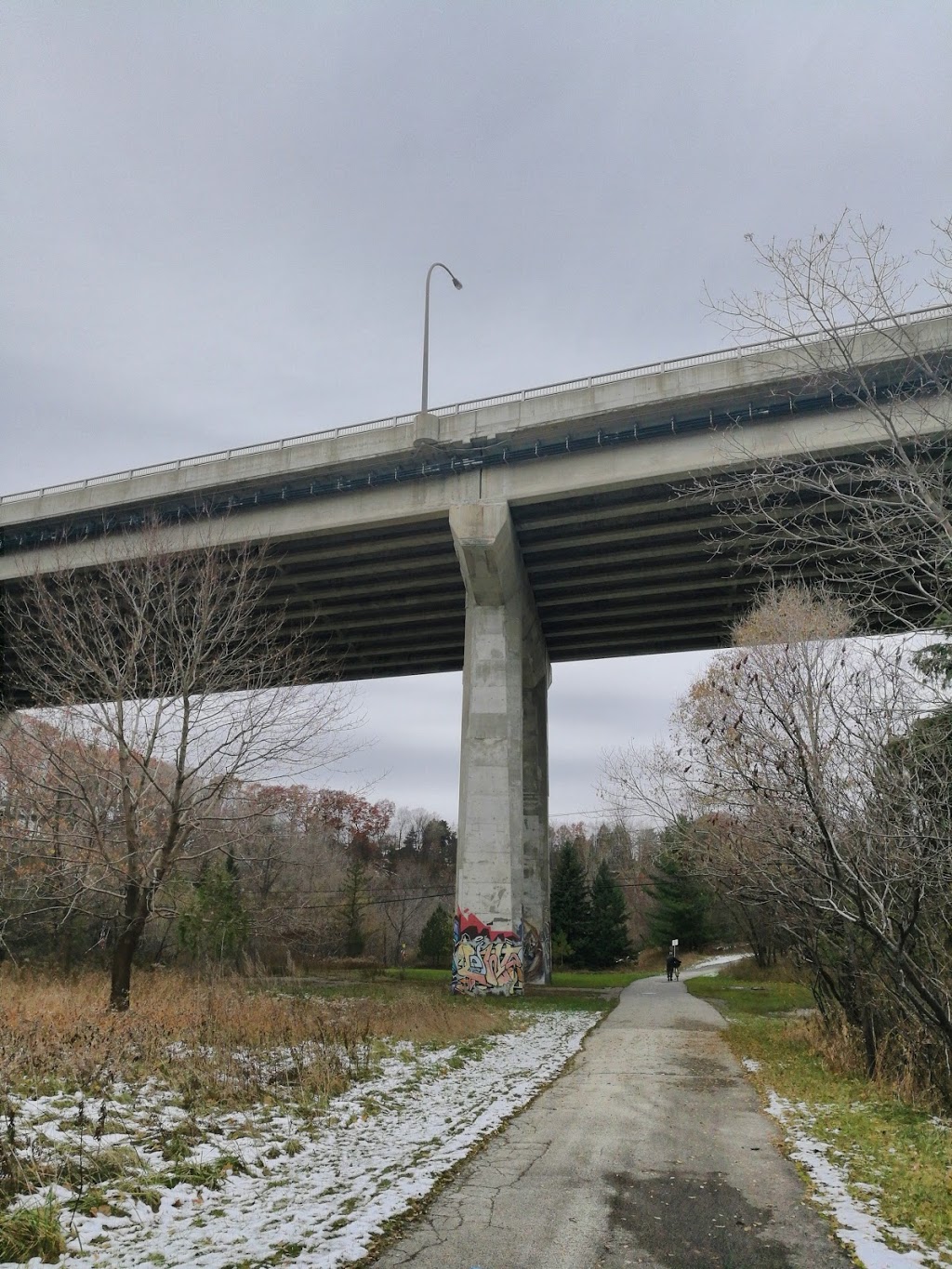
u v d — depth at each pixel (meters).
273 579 36.53
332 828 63.78
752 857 12.86
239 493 37.88
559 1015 22.80
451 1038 15.66
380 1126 8.52
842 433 27.84
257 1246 5.25
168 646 16.98
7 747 15.06
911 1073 10.88
